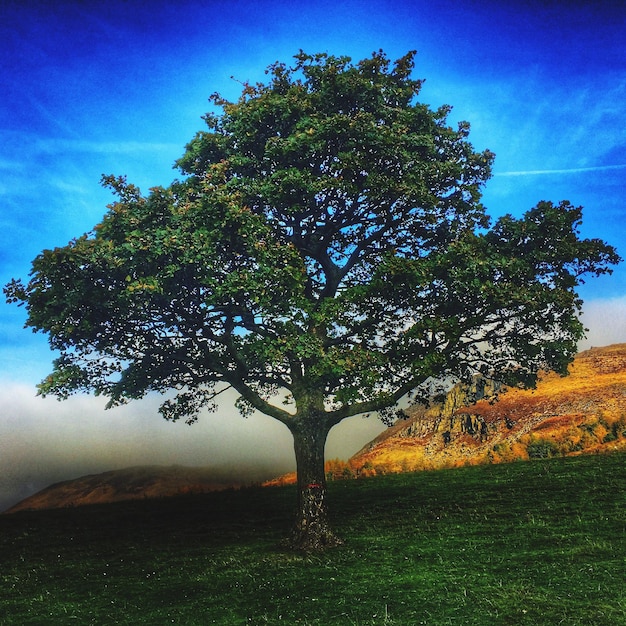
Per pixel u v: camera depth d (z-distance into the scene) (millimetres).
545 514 21609
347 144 19438
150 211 17906
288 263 18297
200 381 21891
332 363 17969
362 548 18938
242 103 21188
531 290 19359
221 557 19688
